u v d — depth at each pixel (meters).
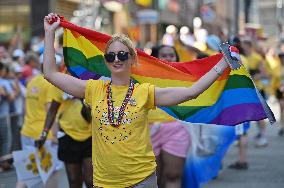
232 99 10.28
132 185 9.00
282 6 92.31
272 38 80.06
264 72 25.61
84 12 35.06
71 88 9.36
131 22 55.22
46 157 14.77
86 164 13.48
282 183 18.89
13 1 49.41
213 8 71.12
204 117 10.51
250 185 18.61
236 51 9.02
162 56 14.99
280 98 31.81
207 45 23.78
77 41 10.73
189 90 9.01
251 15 67.50
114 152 8.95
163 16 66.50
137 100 9.03
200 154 16.39
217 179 19.67
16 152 14.89
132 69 10.69
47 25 9.76
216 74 8.99
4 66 22.55
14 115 22.48
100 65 10.81
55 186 14.97
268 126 35.81
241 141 21.53
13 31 49.41
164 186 14.59
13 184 18.64
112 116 8.98
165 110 10.61
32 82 15.91
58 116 14.36
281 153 25.39
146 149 9.06
